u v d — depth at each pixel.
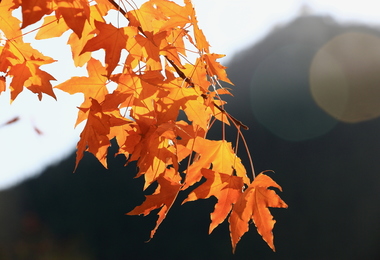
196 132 1.29
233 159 1.31
